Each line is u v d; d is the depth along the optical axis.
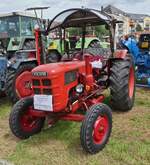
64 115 4.89
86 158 4.42
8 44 11.25
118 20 5.99
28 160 4.45
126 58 6.36
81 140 4.38
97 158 4.40
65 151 4.67
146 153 4.45
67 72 4.80
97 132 4.52
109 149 4.62
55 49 9.60
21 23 11.35
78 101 5.07
